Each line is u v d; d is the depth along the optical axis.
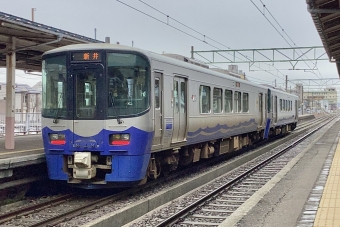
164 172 12.66
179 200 9.93
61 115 9.70
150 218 8.19
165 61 10.78
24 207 9.01
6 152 10.77
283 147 23.19
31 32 11.30
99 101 9.47
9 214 8.25
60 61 9.84
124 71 9.59
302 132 35.53
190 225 7.82
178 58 13.28
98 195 10.55
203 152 14.80
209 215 8.62
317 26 14.92
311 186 10.54
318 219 7.17
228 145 17.55
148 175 10.57
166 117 10.80
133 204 8.62
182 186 10.90
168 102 10.93
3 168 8.89
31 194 10.64
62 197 10.02
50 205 9.29
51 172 9.85
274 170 14.71
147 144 9.70
